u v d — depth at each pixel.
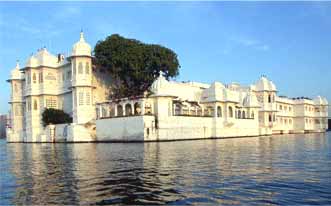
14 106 74.62
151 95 52.06
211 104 63.62
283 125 97.00
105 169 18.86
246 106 72.38
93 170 18.62
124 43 59.66
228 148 34.50
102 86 65.56
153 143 45.72
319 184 13.91
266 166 19.45
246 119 70.12
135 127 50.25
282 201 11.21
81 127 55.62
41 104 65.69
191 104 62.41
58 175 17.20
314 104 110.06
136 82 63.59
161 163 21.17
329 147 35.50
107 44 59.41
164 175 16.34
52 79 66.44
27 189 13.84
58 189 13.62
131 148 35.94
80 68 58.41
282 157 24.69
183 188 13.29
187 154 27.42
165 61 62.06
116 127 52.66
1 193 13.23
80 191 13.12
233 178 15.40
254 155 26.34
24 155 31.64
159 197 11.91
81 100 58.03
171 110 53.25
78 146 44.16
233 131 66.00
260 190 12.86
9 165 22.64
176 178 15.47
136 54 58.78
